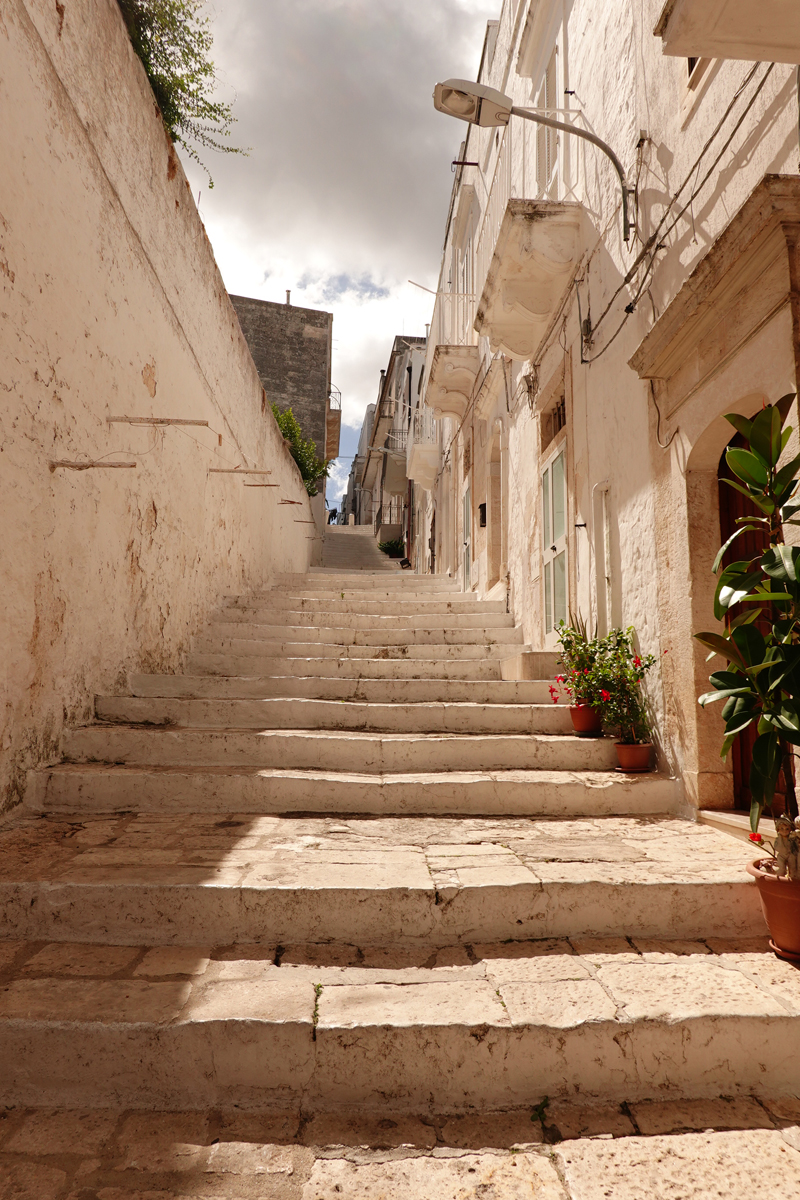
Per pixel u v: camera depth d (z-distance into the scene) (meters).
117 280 4.48
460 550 11.66
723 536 3.76
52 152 3.62
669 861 2.98
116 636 4.61
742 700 2.47
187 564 6.00
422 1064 2.03
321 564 21.22
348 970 2.39
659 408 4.08
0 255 3.15
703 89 3.58
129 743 4.03
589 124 5.45
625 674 4.32
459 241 12.72
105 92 4.28
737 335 3.20
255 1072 2.03
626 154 4.65
